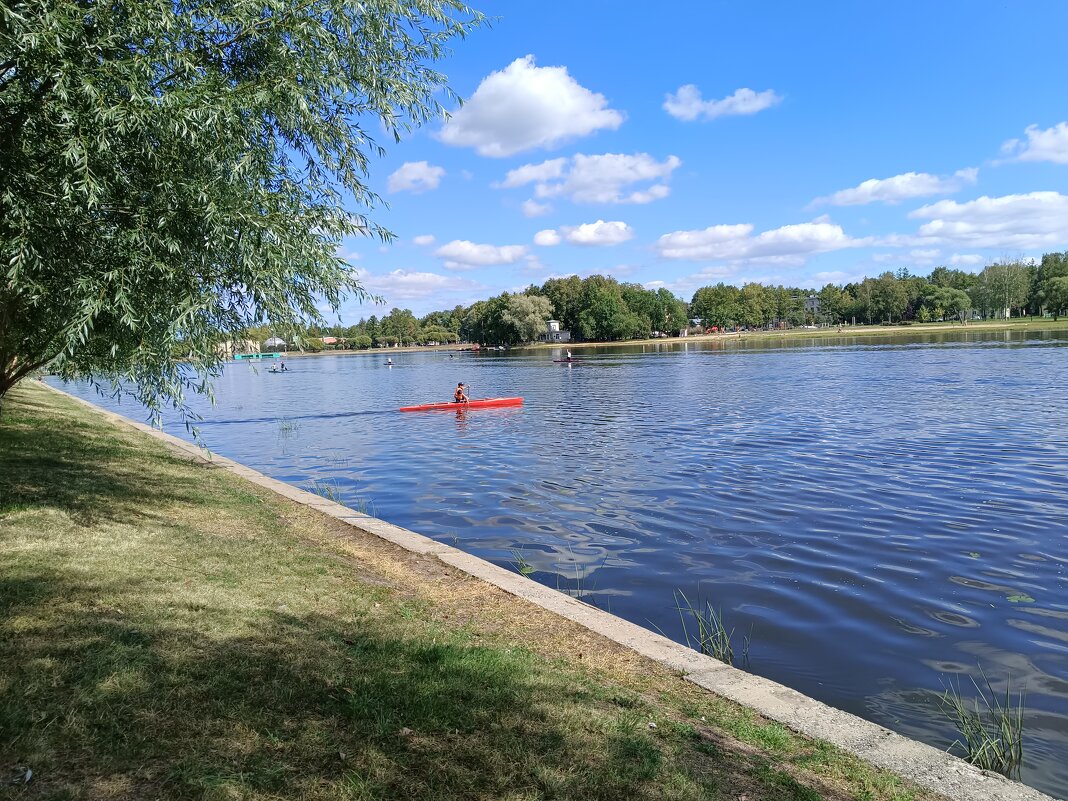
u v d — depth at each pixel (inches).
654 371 2137.1
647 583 348.2
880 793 158.4
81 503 359.3
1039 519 443.2
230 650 193.0
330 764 142.8
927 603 314.8
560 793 140.6
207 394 323.0
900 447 709.3
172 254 279.4
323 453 809.5
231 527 364.2
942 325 5570.9
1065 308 4697.3
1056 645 270.5
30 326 341.1
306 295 333.1
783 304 7160.4
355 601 259.0
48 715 149.5
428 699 175.2
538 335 5383.9
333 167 346.9
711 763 162.2
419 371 2738.7
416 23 347.6
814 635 282.7
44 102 254.8
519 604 281.4
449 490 585.0
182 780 132.0
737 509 488.7
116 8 270.5
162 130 261.4
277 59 301.9
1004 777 169.3
